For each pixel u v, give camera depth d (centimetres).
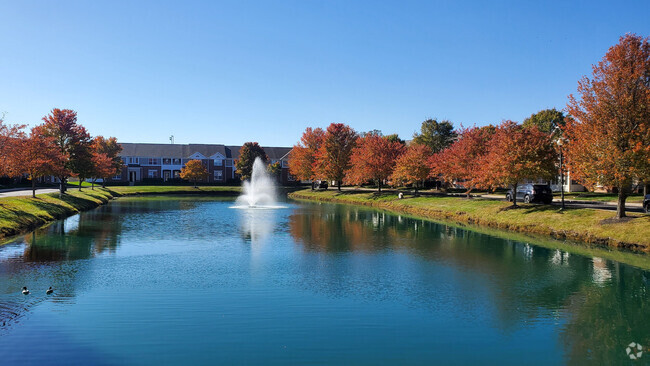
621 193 2780
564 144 2983
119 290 1719
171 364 1118
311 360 1148
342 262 2247
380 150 6538
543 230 3153
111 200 6888
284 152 13150
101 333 1302
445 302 1614
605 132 2648
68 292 1684
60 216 4069
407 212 4978
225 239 2938
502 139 3612
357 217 4391
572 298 1670
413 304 1590
